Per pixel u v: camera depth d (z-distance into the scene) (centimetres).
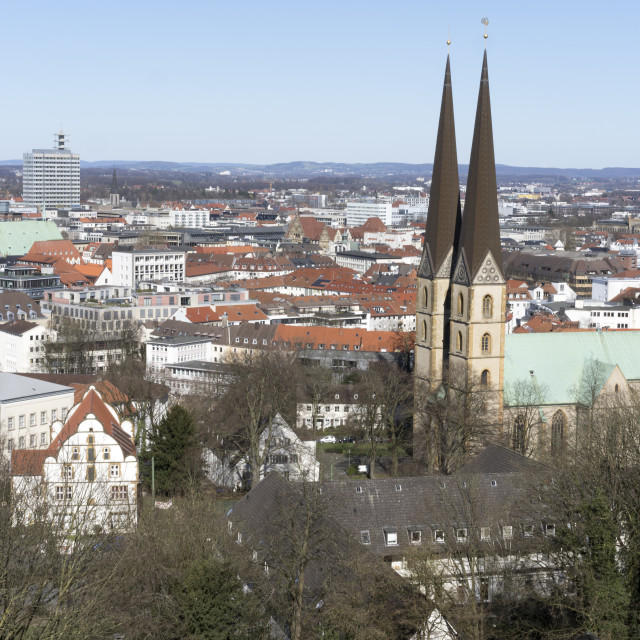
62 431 17350
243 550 12544
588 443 16088
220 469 19738
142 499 17888
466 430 18788
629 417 16150
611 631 10394
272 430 19688
